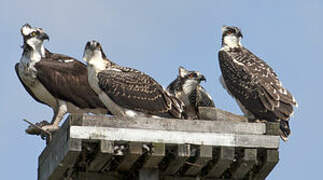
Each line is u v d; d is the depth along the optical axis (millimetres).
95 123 12836
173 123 13094
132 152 12820
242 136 13227
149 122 13008
